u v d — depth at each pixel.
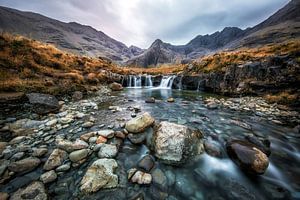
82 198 3.09
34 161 3.99
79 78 16.03
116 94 17.00
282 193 3.62
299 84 11.84
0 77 9.79
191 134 5.07
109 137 5.50
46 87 11.07
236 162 4.46
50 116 7.87
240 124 7.69
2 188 3.23
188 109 10.75
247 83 15.12
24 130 6.00
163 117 8.68
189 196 3.39
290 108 10.44
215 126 7.38
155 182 3.65
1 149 4.59
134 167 4.12
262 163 4.11
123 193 3.26
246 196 3.48
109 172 3.64
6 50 12.80
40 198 2.96
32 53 15.15
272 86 13.35
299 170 4.45
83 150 4.44
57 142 5.20
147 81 28.64
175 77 24.89
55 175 3.58
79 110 9.28
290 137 6.49
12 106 7.77
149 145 5.14
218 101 13.56
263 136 6.49
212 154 4.82
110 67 31.39
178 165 4.29
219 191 3.59
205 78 20.30
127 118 7.99
